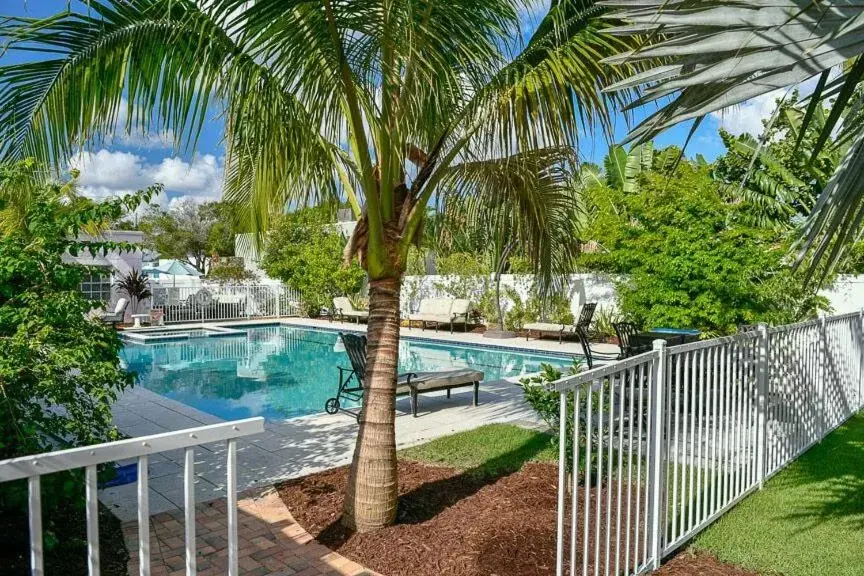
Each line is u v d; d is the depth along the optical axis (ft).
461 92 13.00
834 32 6.83
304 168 13.69
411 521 14.32
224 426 7.22
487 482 17.04
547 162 16.80
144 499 6.59
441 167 13.92
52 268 13.88
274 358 53.78
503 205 17.30
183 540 13.50
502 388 33.17
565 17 13.28
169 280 92.38
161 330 67.67
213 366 49.75
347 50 12.05
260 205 15.81
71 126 12.26
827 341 22.34
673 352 12.82
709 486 15.88
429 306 66.80
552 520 14.20
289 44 11.34
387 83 12.03
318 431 23.43
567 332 54.65
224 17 10.58
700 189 27.30
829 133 9.22
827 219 9.39
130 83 11.85
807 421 20.33
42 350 13.03
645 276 28.78
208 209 141.49
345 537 13.51
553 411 18.70
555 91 11.81
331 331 68.08
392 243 14.03
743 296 26.89
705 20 7.65
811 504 15.44
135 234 75.82
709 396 14.23
